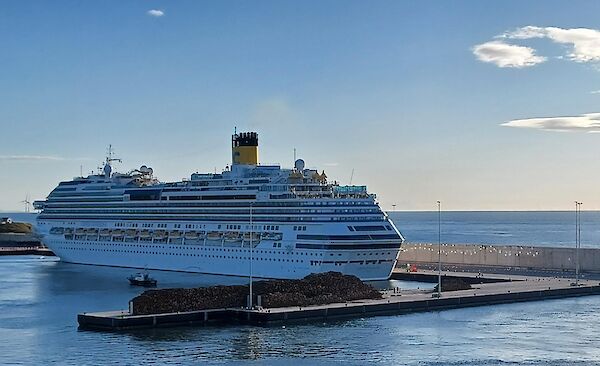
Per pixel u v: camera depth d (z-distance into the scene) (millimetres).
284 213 177250
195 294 122125
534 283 158375
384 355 98375
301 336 109500
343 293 132000
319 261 168875
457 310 132250
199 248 197250
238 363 94375
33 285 177750
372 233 171000
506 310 132500
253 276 183250
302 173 186250
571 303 140750
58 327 118562
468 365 93500
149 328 115500
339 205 172125
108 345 104375
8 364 95812
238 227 188250
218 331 113188
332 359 96312
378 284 171000
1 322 124375
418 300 132375
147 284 173750
